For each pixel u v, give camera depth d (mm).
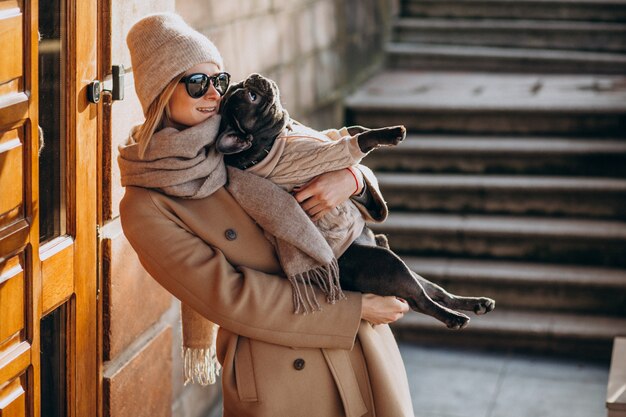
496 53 8922
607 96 7496
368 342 2900
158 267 2738
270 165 2744
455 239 6469
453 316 2805
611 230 6277
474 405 5090
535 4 9227
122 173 2773
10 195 2707
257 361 2807
